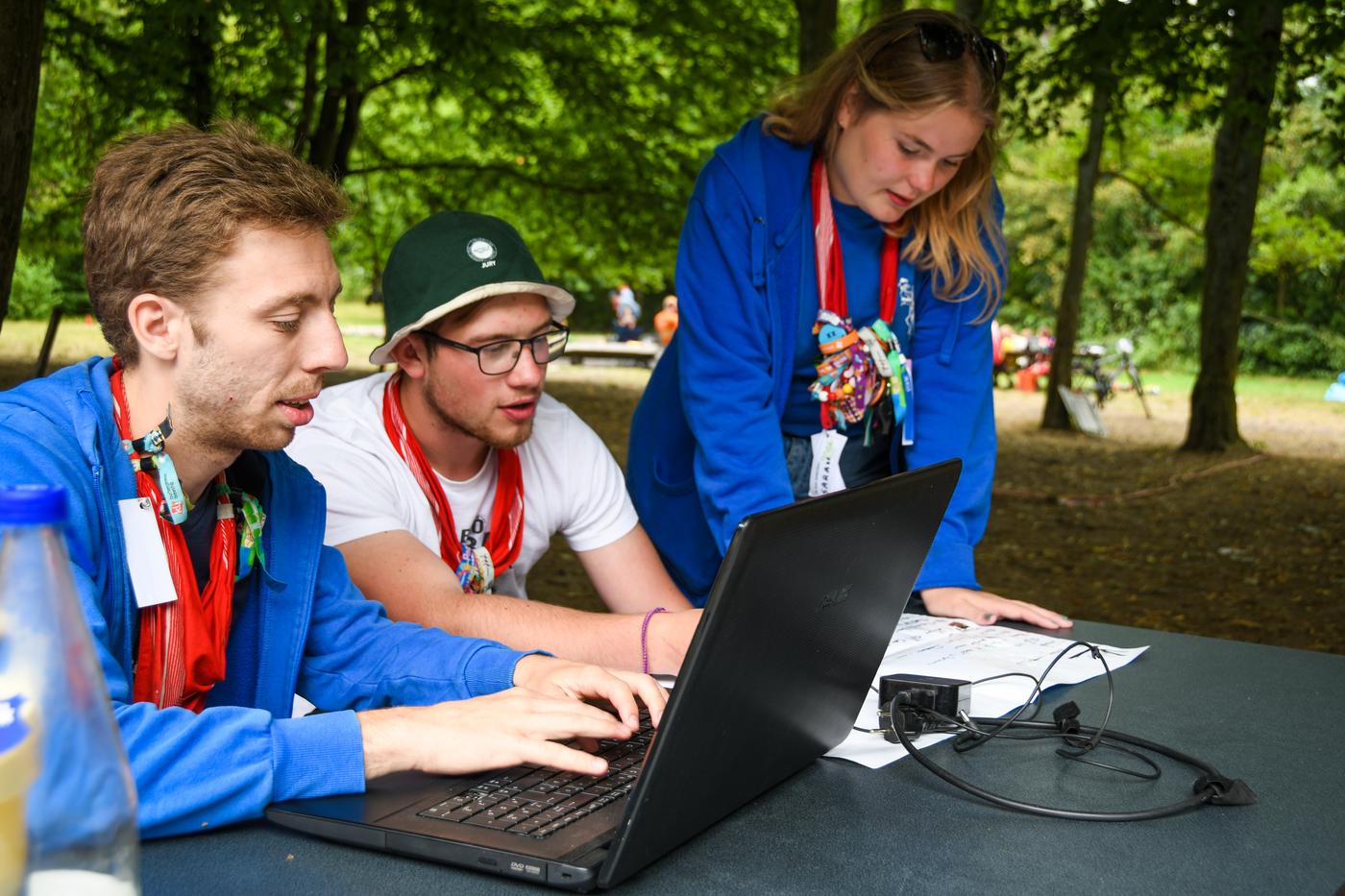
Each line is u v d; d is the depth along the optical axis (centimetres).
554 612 187
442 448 204
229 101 831
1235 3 955
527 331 193
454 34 905
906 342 250
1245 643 209
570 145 1103
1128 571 816
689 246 242
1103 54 972
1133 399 2241
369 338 2525
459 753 131
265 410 134
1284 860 118
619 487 229
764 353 239
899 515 134
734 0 1011
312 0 752
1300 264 2703
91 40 838
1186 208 1967
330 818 119
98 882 81
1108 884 112
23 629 78
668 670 183
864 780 138
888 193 229
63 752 79
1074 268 1620
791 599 116
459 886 110
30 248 1005
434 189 1174
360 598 167
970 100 220
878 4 808
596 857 110
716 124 1066
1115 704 170
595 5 1048
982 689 174
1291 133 2503
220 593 145
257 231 129
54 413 132
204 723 122
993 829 125
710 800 119
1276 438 1650
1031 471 1277
